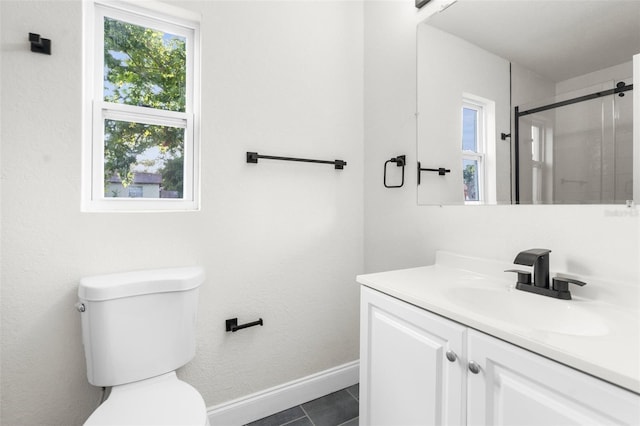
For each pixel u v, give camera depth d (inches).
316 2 67.4
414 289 39.7
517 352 26.1
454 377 31.6
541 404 24.4
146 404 38.1
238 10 57.8
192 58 57.2
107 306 41.9
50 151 43.8
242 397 58.8
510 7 44.9
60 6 44.1
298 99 64.8
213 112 55.4
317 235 67.6
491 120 46.9
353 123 72.9
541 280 37.7
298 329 65.3
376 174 70.2
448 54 53.3
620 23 34.4
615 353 22.6
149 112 53.5
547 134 40.5
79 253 45.7
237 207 58.0
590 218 36.5
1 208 41.4
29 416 43.1
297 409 63.1
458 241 52.1
